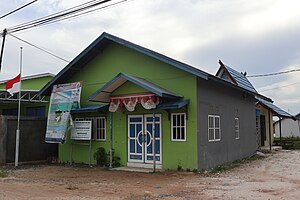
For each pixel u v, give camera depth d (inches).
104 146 623.5
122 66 615.5
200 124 522.0
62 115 636.1
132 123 590.9
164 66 557.9
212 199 323.9
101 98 566.3
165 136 544.7
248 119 756.6
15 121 669.3
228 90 643.5
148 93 520.1
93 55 650.8
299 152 897.5
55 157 711.7
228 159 617.0
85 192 365.7
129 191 370.0
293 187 384.8
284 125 1945.1
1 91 761.6
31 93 807.1
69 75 678.5
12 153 658.8
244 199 322.7
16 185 415.8
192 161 512.1
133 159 584.1
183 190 372.5
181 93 532.1
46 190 378.6
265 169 550.0
